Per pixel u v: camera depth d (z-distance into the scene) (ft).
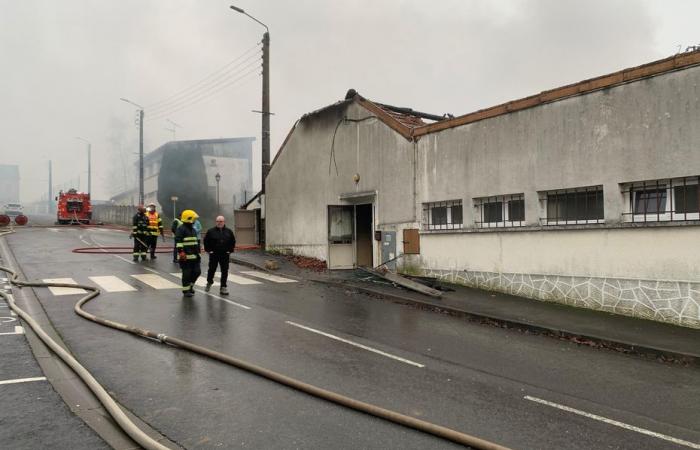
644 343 24.48
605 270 32.19
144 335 24.06
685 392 18.79
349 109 53.52
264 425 14.55
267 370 18.88
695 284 28.07
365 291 39.40
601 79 32.32
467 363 21.77
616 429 15.16
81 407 15.66
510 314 30.96
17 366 19.43
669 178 29.40
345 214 53.62
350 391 17.62
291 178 63.41
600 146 32.60
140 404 15.85
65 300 32.89
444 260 42.93
